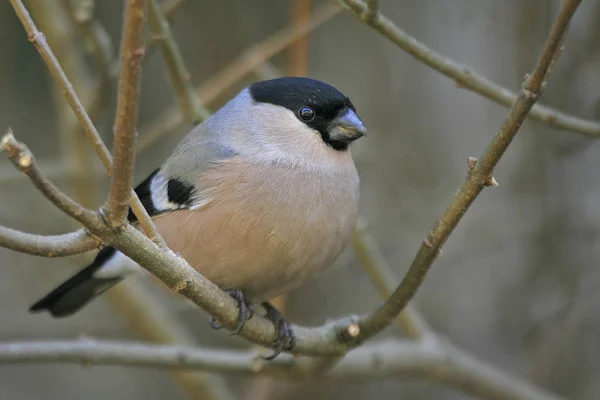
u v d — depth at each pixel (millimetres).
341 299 11203
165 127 9781
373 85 11414
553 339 10203
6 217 10914
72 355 7875
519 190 10969
